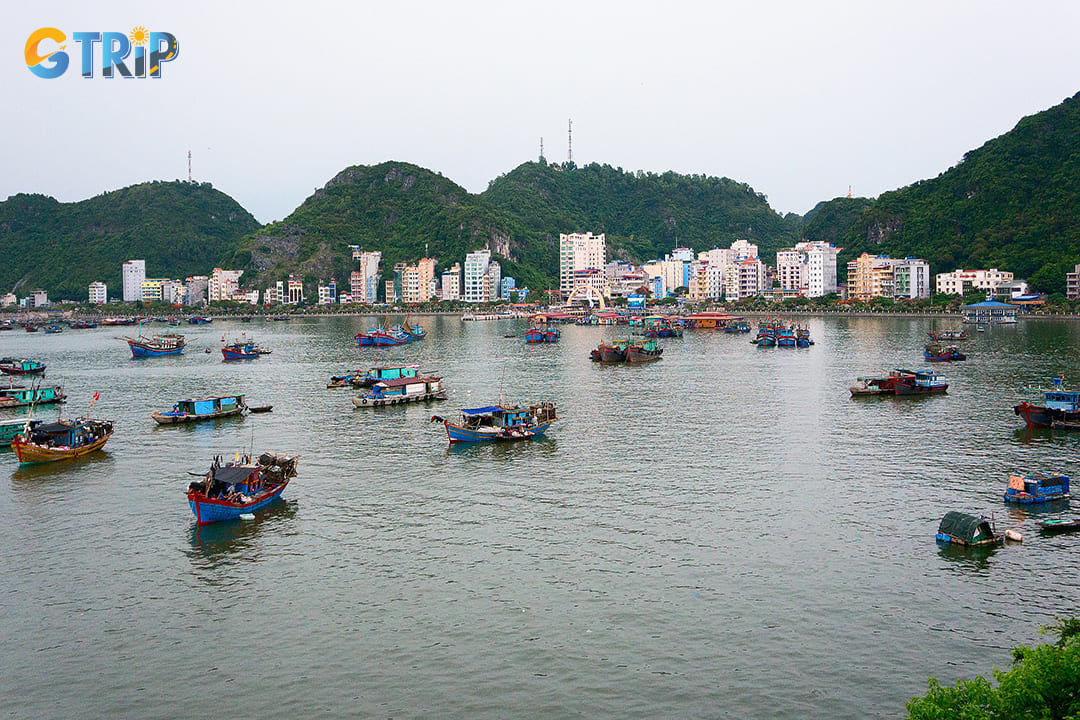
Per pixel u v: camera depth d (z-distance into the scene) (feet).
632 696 155.33
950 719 116.06
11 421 366.84
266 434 380.58
